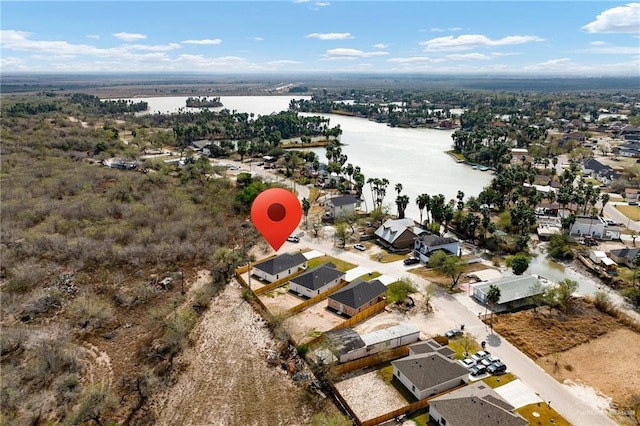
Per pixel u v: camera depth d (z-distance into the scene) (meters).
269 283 73.62
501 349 56.00
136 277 75.25
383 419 43.41
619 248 89.75
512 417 40.53
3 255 78.69
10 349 55.75
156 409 46.47
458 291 71.94
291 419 45.09
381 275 77.75
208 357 55.06
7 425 43.44
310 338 57.72
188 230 92.31
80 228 91.19
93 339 58.53
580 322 62.03
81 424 43.72
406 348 55.03
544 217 108.38
